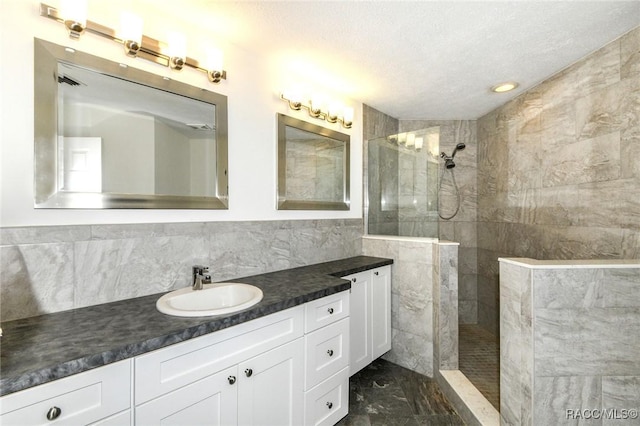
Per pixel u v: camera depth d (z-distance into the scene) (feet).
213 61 5.06
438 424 5.63
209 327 3.52
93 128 4.13
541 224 7.46
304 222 7.18
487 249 9.89
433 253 7.36
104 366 2.84
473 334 9.60
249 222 6.02
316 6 4.66
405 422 5.68
